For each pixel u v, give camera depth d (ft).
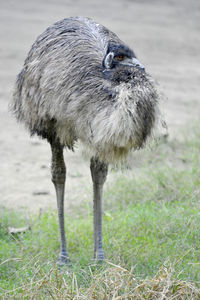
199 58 129.59
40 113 46.75
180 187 58.59
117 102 40.34
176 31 156.35
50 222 54.65
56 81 44.93
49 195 63.72
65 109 44.24
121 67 41.63
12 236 51.75
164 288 37.09
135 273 43.09
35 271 40.14
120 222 52.80
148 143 42.91
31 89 47.57
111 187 61.87
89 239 50.98
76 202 61.05
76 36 46.32
